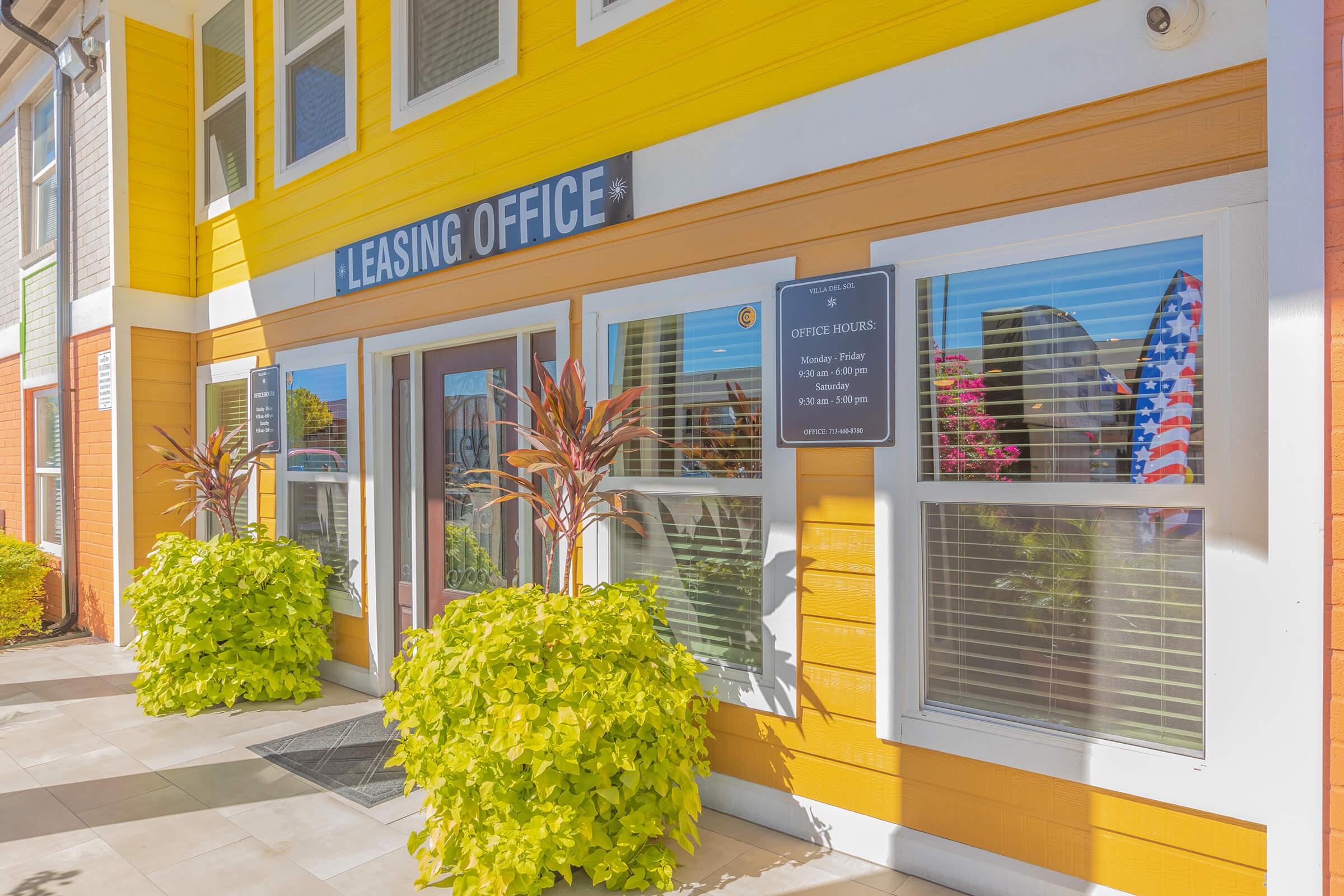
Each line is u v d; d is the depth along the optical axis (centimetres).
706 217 346
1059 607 267
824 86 312
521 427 344
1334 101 178
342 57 538
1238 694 229
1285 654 220
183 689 480
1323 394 180
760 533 338
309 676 518
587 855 278
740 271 334
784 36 323
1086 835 257
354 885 293
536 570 425
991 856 274
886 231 296
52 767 400
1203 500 237
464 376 462
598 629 294
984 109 273
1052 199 261
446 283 459
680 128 354
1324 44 179
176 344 668
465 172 448
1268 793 223
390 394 512
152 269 652
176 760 409
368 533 513
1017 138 268
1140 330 250
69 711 486
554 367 411
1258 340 225
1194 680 242
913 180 290
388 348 493
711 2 344
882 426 294
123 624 636
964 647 286
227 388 656
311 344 556
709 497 354
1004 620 278
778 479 324
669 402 364
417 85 486
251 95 602
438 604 482
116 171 632
